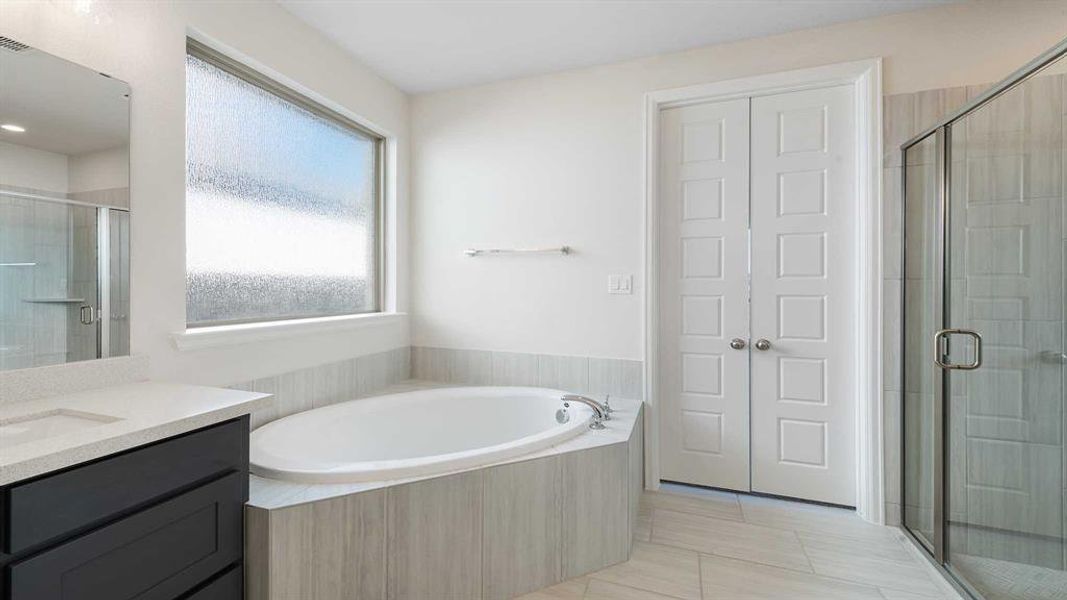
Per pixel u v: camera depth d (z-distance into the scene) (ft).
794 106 8.09
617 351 9.00
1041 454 5.59
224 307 6.77
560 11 7.27
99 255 4.91
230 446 4.35
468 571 5.49
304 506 4.58
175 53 5.66
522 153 9.62
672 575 6.15
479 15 7.38
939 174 6.55
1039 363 5.59
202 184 6.46
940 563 6.20
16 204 4.29
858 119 7.59
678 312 8.81
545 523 5.95
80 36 4.75
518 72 9.34
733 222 8.46
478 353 9.98
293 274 8.00
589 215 9.15
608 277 9.03
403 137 10.21
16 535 2.82
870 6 7.12
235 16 6.38
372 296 9.89
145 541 3.56
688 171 8.71
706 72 8.34
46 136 4.48
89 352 4.83
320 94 7.91
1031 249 5.63
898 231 7.30
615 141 8.95
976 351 6.13
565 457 6.09
